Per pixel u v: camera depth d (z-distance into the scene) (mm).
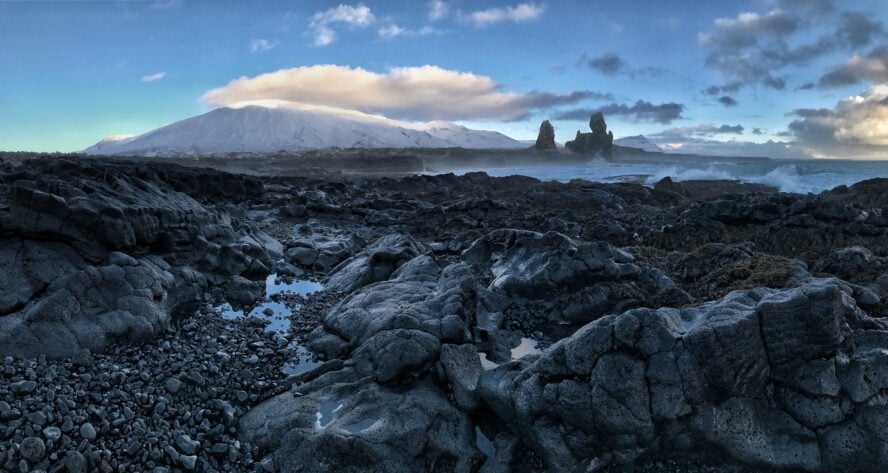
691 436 8961
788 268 14633
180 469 8852
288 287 17891
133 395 10047
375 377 10984
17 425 8539
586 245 16516
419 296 13867
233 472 9000
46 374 9867
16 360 10125
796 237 22328
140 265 13758
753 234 23328
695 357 8883
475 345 12930
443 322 11930
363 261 18953
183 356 11820
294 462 9102
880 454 8180
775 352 8969
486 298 15789
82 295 11859
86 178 18016
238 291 16188
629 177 83688
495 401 10312
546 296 16000
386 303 13750
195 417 10023
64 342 10797
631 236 24953
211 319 14242
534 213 32250
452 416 10312
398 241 19641
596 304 14844
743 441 8820
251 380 11438
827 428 8555
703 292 15273
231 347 12758
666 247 23516
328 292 17328
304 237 24484
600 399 9031
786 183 61875
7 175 16156
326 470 8992
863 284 15375
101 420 9188
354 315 13242
